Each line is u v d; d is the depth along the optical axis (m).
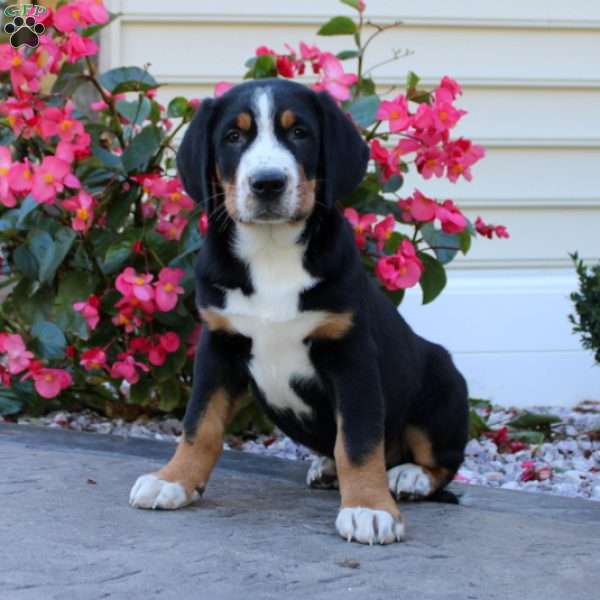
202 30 2.49
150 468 1.80
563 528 1.63
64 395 2.20
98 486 1.71
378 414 1.62
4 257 2.15
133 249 2.02
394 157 1.95
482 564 1.50
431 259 2.01
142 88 2.04
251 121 1.66
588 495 1.92
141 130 2.05
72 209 1.97
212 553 1.50
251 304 1.65
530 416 2.26
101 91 2.04
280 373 1.68
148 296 1.93
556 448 2.17
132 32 2.48
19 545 1.51
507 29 2.54
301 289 1.63
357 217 1.95
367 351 1.64
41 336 2.03
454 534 1.59
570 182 2.54
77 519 1.59
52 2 2.17
